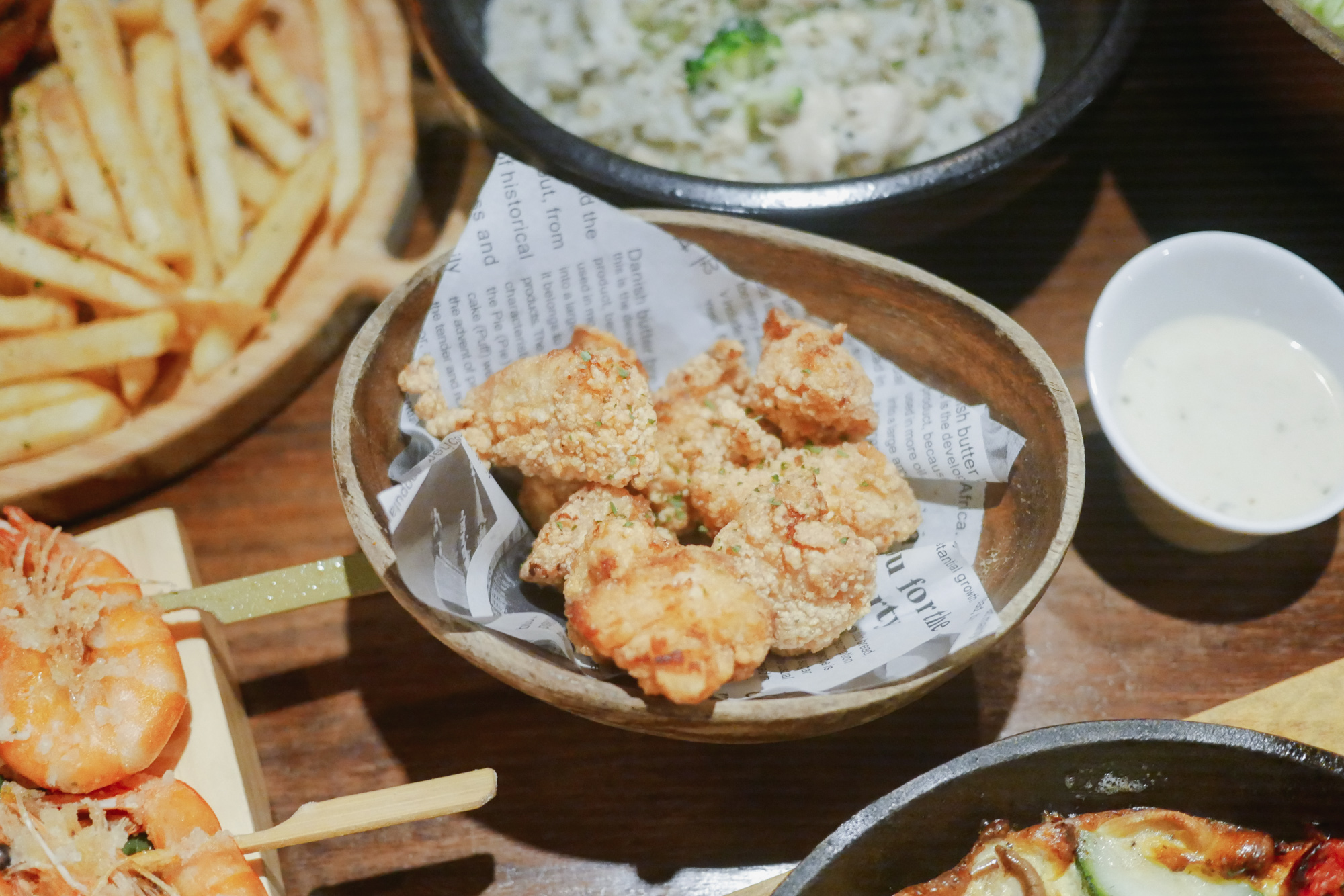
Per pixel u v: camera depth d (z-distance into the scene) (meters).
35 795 0.45
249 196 0.55
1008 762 0.42
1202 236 0.50
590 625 0.43
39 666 0.45
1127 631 0.50
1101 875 0.43
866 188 0.49
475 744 0.49
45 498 0.51
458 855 0.47
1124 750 0.43
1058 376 0.45
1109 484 0.51
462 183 0.57
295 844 0.45
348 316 0.54
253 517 0.52
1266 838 0.43
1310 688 0.47
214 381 0.52
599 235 0.48
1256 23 0.51
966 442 0.47
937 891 0.43
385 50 0.56
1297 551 0.50
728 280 0.48
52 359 0.51
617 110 0.56
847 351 0.49
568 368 0.46
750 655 0.43
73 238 0.52
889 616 0.45
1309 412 0.49
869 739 0.48
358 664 0.50
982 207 0.51
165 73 0.55
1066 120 0.49
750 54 0.55
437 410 0.47
